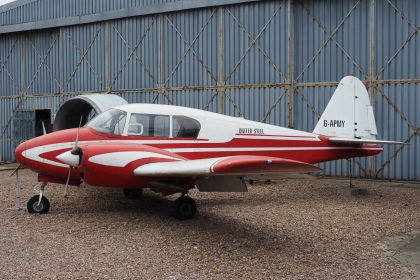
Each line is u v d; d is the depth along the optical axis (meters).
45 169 7.40
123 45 15.03
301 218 7.36
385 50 11.20
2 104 18.19
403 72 11.02
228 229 6.61
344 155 9.35
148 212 7.79
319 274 4.79
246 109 12.91
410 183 11.00
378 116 11.34
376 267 5.01
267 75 12.59
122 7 14.84
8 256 5.27
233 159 5.54
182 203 7.21
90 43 15.76
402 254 5.48
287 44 12.25
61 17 16.28
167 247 5.70
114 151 6.82
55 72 16.75
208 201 8.88
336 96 9.41
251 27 12.76
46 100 17.03
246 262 5.14
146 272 4.79
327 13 11.87
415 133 10.93
